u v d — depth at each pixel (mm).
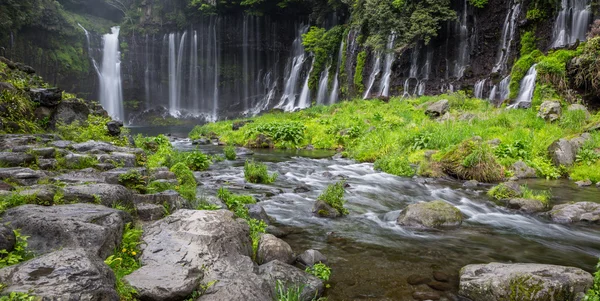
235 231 4504
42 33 35938
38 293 2430
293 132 20516
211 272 3715
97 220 3920
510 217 7535
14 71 11797
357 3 33531
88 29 40938
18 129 9086
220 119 45531
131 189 6152
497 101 23109
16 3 32812
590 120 15047
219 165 13547
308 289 4039
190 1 44375
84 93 39906
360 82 33844
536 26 24203
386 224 6922
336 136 19984
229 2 43906
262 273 4059
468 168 11273
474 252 5586
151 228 4441
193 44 46531
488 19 27391
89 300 2541
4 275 2633
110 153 7977
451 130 15352
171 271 3521
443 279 4633
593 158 11914
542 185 10594
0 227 3236
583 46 19109
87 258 2938
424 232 6504
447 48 29719
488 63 27000
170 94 46219
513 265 4504
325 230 6480
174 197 5770
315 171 12703
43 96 10469
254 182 10344
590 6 21453
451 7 29531
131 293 3115
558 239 6242
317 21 40375
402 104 24172
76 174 6086
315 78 39031
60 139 9219
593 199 8977
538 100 18875
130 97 43938
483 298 4043
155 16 45062
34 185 4906
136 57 43906
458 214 7148
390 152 14492
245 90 48062
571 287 3945
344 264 5035
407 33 27938
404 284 4477
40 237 3525
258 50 47406
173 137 27375
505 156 12469
